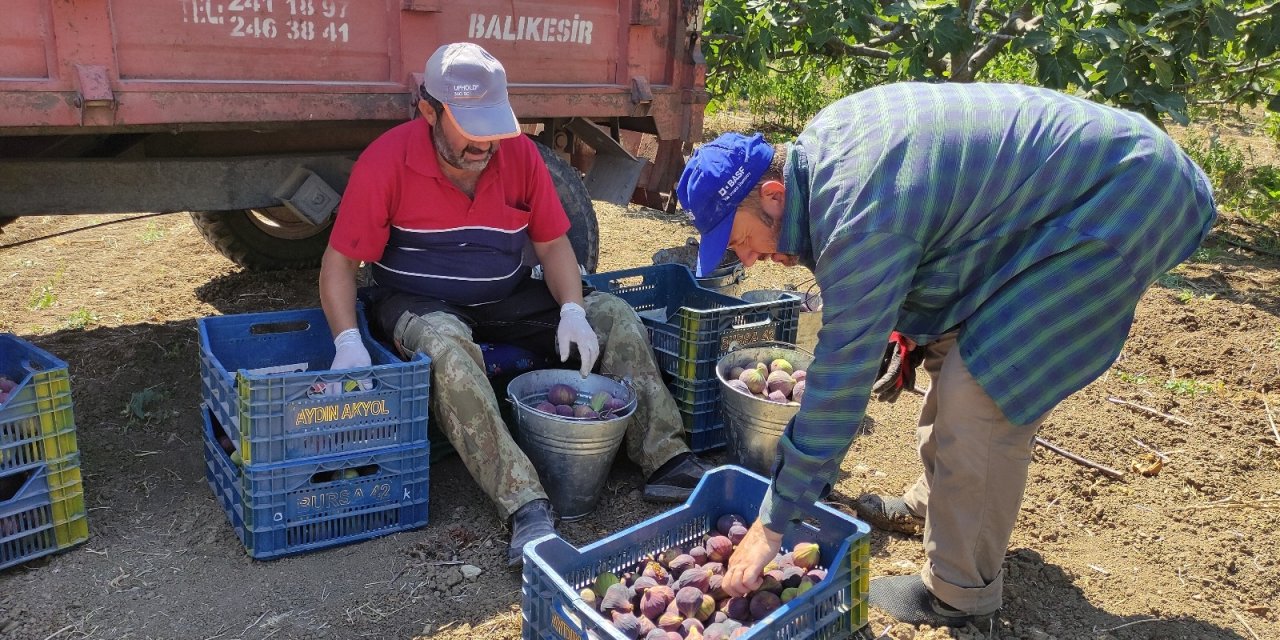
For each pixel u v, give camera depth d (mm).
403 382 3129
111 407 4051
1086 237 2285
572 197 4566
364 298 3744
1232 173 9680
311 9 3668
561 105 4473
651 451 3578
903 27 7906
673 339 3926
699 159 2375
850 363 2209
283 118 3660
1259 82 8062
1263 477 3945
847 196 2209
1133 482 3852
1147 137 2371
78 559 3072
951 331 2836
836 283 2209
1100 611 3020
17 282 5516
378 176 3314
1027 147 2293
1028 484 3777
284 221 5797
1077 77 6797
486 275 3590
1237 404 4633
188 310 5199
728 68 8625
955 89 2398
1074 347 2385
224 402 3203
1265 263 7184
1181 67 7070
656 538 2836
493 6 4145
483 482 3213
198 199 3955
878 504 3408
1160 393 4719
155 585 2955
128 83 3271
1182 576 3236
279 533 3082
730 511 3014
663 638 2373
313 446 3059
